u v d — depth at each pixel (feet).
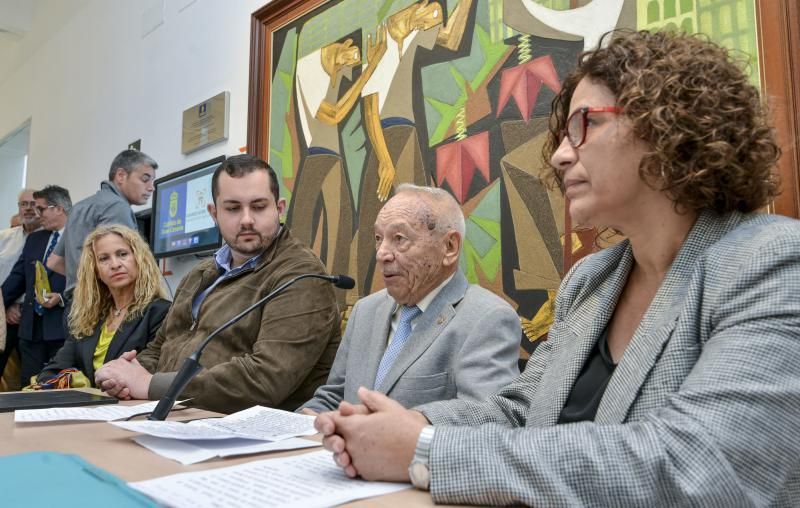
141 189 11.67
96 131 15.31
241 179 6.38
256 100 9.67
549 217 5.77
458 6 6.86
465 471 2.05
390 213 5.01
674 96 2.62
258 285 6.19
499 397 3.43
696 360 2.42
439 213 4.99
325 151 8.48
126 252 8.04
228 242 6.49
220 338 5.98
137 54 13.79
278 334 5.65
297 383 5.68
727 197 2.68
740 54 4.48
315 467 2.51
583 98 2.91
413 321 5.06
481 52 6.56
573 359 3.13
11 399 4.69
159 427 3.09
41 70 19.21
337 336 6.40
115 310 8.26
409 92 7.35
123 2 14.70
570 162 2.92
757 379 1.99
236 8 10.67
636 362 2.58
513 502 2.00
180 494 2.04
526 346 5.84
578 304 3.42
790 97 4.37
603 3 5.54
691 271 2.63
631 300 3.13
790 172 4.34
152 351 6.95
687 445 1.93
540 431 2.15
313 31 8.89
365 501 2.05
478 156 6.48
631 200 2.83
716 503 1.85
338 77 8.39
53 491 1.77
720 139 2.60
